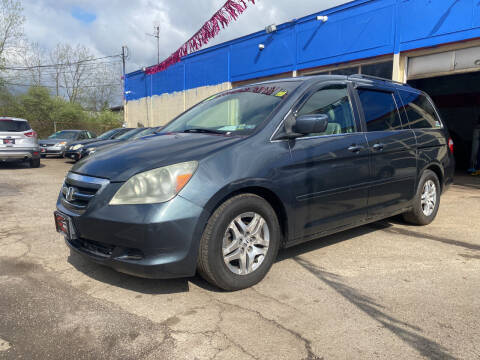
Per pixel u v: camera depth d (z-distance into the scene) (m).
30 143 11.60
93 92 37.53
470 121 13.53
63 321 2.41
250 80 14.38
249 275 2.86
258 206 2.87
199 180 2.60
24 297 2.75
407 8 9.38
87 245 2.82
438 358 2.03
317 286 2.94
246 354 2.06
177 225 2.50
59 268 3.31
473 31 8.26
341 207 3.46
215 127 3.46
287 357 2.03
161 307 2.59
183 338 2.21
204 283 2.98
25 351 2.09
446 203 6.11
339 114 3.58
